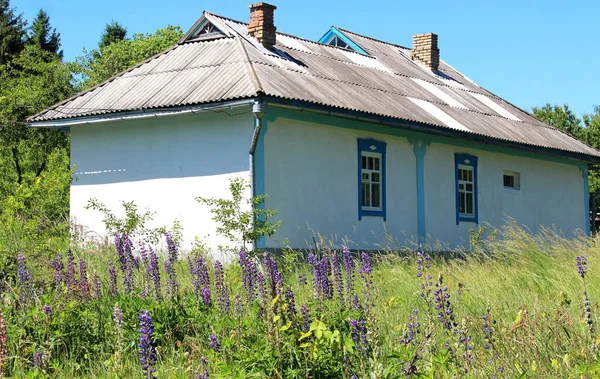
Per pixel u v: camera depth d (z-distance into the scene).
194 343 7.69
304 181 17.84
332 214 18.45
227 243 17.12
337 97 18.47
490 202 23.73
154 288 9.46
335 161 18.70
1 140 24.72
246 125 17.06
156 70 20.14
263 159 16.95
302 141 17.92
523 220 25.08
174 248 10.66
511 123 25.48
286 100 16.48
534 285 11.73
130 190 18.91
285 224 17.28
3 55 48.88
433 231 21.38
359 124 19.28
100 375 7.48
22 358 7.69
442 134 20.77
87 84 37.12
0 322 7.57
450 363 6.55
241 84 17.08
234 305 8.69
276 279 7.69
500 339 7.13
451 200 22.12
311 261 8.58
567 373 6.51
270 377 6.59
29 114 25.81
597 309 9.00
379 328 7.86
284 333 6.84
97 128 19.59
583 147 27.42
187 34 21.45
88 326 8.50
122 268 10.10
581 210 28.00
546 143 24.97
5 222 14.15
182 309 8.77
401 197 20.47
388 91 21.92
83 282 9.47
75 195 19.80
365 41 27.22
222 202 15.73
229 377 6.48
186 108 17.12
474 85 29.59
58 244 15.50
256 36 20.88
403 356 6.27
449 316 7.07
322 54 22.88
